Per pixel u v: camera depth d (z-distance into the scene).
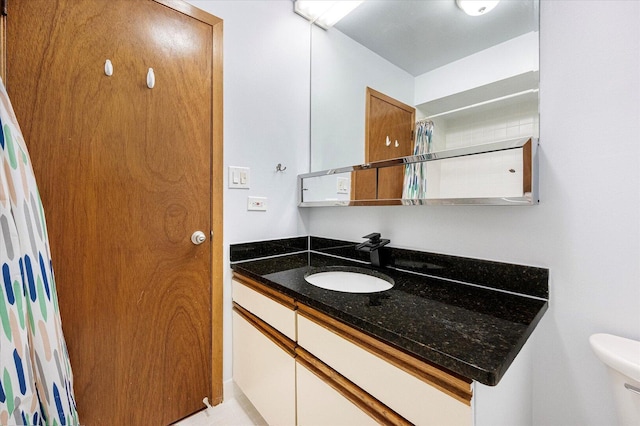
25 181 0.75
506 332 0.67
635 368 0.65
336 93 1.58
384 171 1.30
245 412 1.33
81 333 1.01
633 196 0.75
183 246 1.24
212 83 1.31
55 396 0.76
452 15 1.11
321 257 1.57
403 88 1.26
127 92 1.08
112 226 1.07
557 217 0.87
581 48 0.82
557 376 0.88
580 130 0.83
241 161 1.42
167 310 1.21
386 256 1.32
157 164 1.16
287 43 1.61
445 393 0.58
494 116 0.98
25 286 0.71
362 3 1.44
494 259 1.00
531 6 0.91
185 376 1.26
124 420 1.11
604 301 0.79
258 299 1.20
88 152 1.01
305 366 0.95
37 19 0.91
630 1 0.75
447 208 1.13
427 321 0.73
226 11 1.35
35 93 0.91
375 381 0.72
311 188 1.64
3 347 0.63
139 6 1.10
